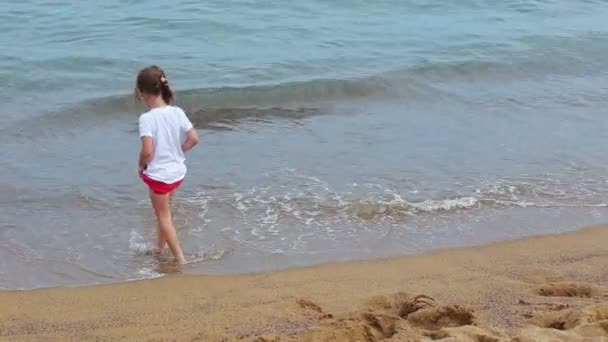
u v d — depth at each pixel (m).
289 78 11.40
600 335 4.09
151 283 5.59
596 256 6.12
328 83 11.05
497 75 12.09
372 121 9.77
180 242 6.38
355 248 6.33
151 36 13.60
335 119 9.83
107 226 6.66
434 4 16.77
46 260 6.02
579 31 14.82
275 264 6.02
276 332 4.59
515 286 5.38
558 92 11.27
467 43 13.68
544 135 9.31
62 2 15.69
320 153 8.51
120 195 7.31
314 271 5.83
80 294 5.38
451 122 9.79
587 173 8.15
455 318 4.53
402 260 6.07
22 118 9.36
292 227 6.71
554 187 7.75
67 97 10.21
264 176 7.79
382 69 11.84
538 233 6.69
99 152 8.45
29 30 13.62
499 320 4.54
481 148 8.81
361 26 14.80
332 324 4.43
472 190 7.60
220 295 5.34
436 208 7.15
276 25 14.58
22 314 5.03
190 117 9.80
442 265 5.94
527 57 12.91
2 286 5.56
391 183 7.71
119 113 9.80
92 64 11.87
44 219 6.75
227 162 8.15
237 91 10.61
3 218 6.72
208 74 11.61
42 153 8.38
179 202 7.11
